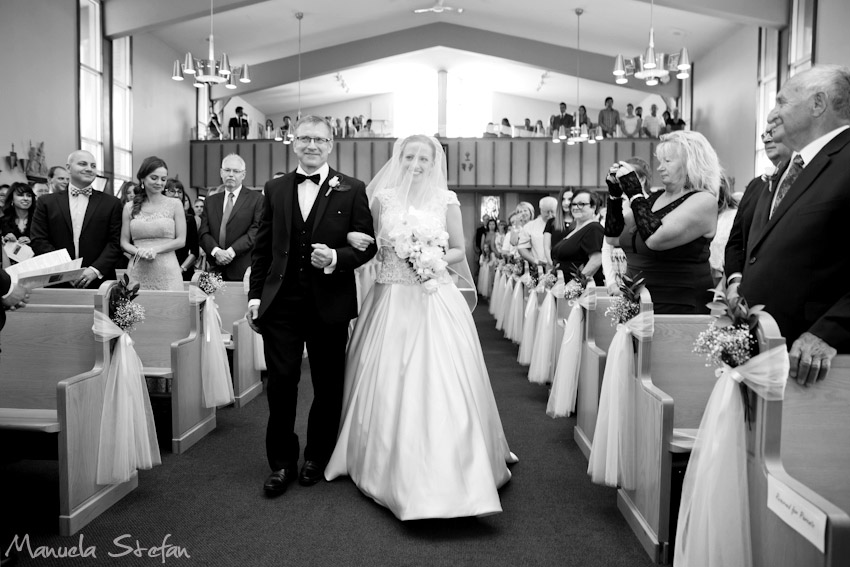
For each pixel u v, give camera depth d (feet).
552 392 14.96
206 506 10.09
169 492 10.69
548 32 57.41
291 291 10.55
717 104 52.29
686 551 6.93
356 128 64.49
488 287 49.80
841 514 5.28
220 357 14.12
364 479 10.13
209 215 19.27
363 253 10.39
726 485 6.68
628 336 9.79
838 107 7.16
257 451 12.87
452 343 10.28
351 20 55.36
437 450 9.28
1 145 31.17
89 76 41.01
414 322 10.46
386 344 10.50
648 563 8.45
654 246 9.89
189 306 13.69
